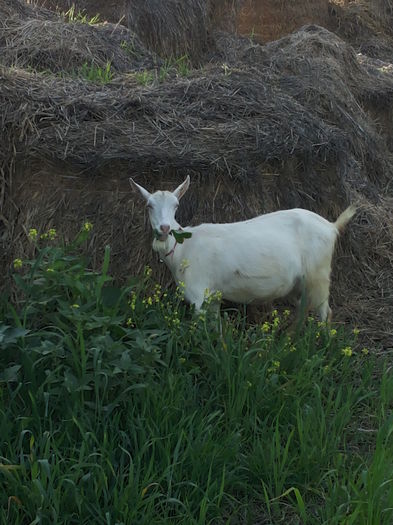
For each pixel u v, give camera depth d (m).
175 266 7.17
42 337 6.29
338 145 9.02
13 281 7.77
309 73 12.62
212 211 8.16
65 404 5.80
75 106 8.28
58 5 13.62
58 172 7.87
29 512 5.05
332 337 7.19
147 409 5.83
